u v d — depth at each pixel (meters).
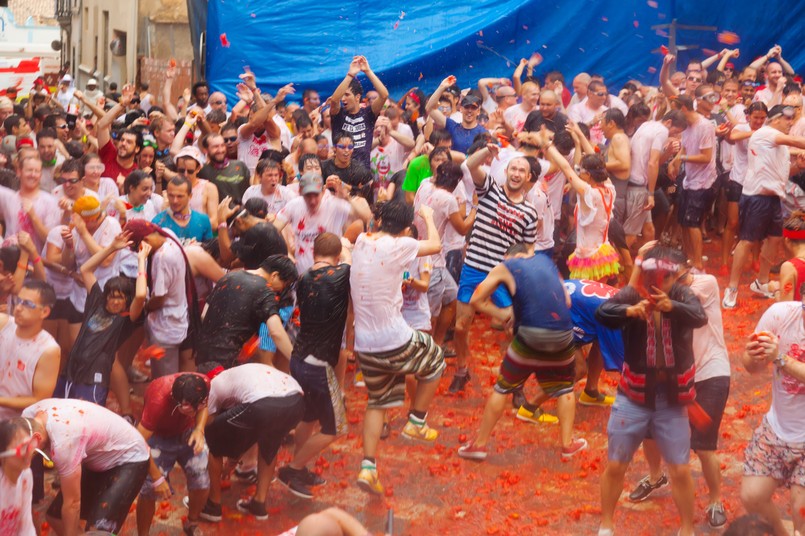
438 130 9.75
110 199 8.38
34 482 6.01
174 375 5.72
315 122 12.94
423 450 7.21
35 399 5.74
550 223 8.99
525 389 8.39
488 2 15.77
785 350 5.40
